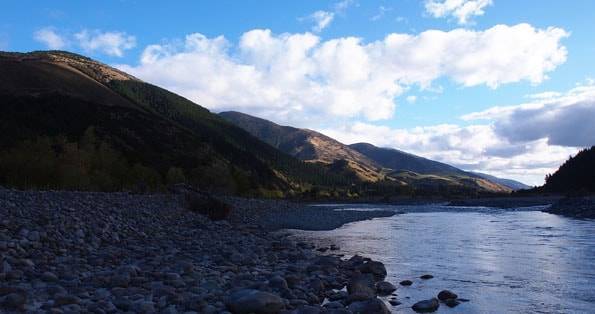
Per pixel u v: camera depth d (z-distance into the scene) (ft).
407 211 312.50
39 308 35.53
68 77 643.45
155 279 51.55
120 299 39.83
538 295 52.60
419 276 65.16
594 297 51.42
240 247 87.81
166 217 126.11
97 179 213.66
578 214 212.84
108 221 94.32
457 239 116.37
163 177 341.62
